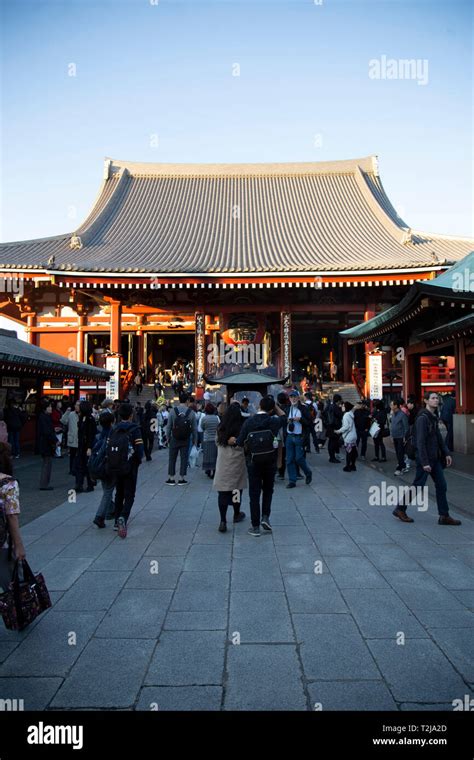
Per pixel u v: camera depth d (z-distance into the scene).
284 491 10.74
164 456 17.75
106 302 33.78
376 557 6.27
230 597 5.06
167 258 32.69
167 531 7.62
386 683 3.56
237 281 28.80
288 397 12.62
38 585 4.36
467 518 8.26
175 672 3.71
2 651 4.03
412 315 14.87
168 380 41.06
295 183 45.44
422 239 35.84
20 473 13.93
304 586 5.33
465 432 15.91
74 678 3.65
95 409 20.27
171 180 46.06
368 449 19.25
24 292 33.41
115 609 4.80
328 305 32.81
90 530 7.70
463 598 5.00
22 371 18.14
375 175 45.19
